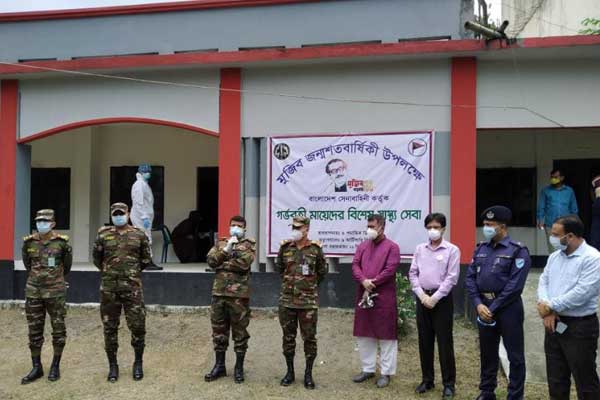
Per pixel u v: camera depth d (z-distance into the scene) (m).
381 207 8.42
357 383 6.16
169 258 11.85
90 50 12.02
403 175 8.37
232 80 8.95
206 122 9.04
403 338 7.39
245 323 6.26
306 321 6.00
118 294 6.25
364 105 8.59
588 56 8.05
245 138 8.95
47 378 6.42
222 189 8.95
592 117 8.08
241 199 8.91
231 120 8.95
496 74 8.27
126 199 12.14
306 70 8.77
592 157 11.30
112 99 9.30
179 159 12.09
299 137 8.72
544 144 11.54
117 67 8.94
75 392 6.02
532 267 11.31
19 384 6.29
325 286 8.65
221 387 6.07
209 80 9.05
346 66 8.65
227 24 11.53
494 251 5.37
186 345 7.51
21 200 9.64
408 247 8.33
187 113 9.09
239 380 6.20
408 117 8.45
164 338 7.77
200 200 12.03
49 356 7.24
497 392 5.74
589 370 4.62
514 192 11.66
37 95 9.53
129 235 6.29
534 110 8.18
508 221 5.34
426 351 5.84
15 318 8.80
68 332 8.12
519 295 5.23
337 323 8.01
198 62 8.70
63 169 12.16
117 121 9.28
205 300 8.98
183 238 11.52
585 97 8.10
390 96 8.51
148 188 10.25
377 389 5.98
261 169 8.90
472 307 7.77
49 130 9.48
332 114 8.68
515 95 8.21
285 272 6.12
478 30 7.65
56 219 12.12
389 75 8.52
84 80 9.38
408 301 7.41
